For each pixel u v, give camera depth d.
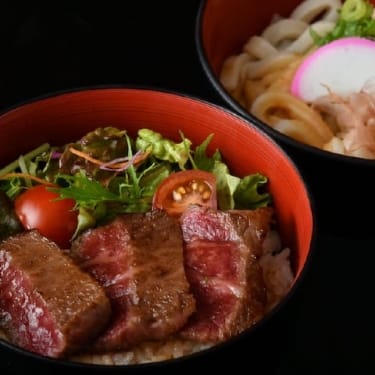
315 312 0.52
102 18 0.65
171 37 0.64
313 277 0.53
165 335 0.45
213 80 0.55
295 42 0.64
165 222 0.49
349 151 0.57
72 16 0.65
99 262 0.47
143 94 0.54
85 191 0.51
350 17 0.63
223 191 0.53
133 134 0.55
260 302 0.47
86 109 0.54
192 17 0.66
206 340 0.46
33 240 0.48
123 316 0.45
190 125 0.54
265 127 0.53
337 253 0.54
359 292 0.53
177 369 0.43
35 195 0.51
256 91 0.61
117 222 0.49
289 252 0.52
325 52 0.60
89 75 0.62
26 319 0.45
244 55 0.64
